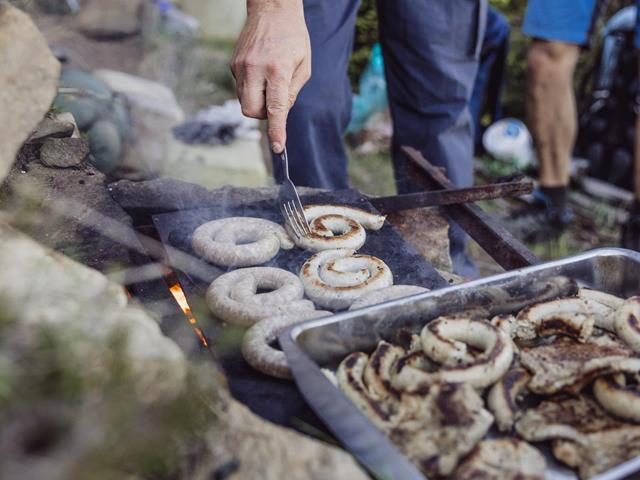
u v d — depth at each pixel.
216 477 1.07
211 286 1.63
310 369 1.20
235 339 1.51
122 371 1.05
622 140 4.50
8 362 0.99
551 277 1.58
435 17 2.85
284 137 1.86
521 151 4.71
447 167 3.20
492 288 1.51
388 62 3.12
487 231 2.05
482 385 1.32
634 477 1.07
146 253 1.70
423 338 1.39
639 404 1.24
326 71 2.70
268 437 1.13
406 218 2.31
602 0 3.57
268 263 1.83
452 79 2.99
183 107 4.50
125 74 4.25
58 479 0.90
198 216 1.98
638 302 1.52
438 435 1.17
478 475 1.13
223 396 1.21
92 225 1.72
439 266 2.20
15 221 1.63
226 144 3.94
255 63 1.82
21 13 1.47
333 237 1.87
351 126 4.81
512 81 5.37
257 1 1.95
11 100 1.43
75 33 4.09
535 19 3.66
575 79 5.12
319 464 1.09
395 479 1.07
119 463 0.99
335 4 2.63
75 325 1.11
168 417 1.07
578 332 1.49
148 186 2.13
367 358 1.39
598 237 4.20
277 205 2.10
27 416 0.94
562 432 1.23
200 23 5.72
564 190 4.02
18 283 1.18
